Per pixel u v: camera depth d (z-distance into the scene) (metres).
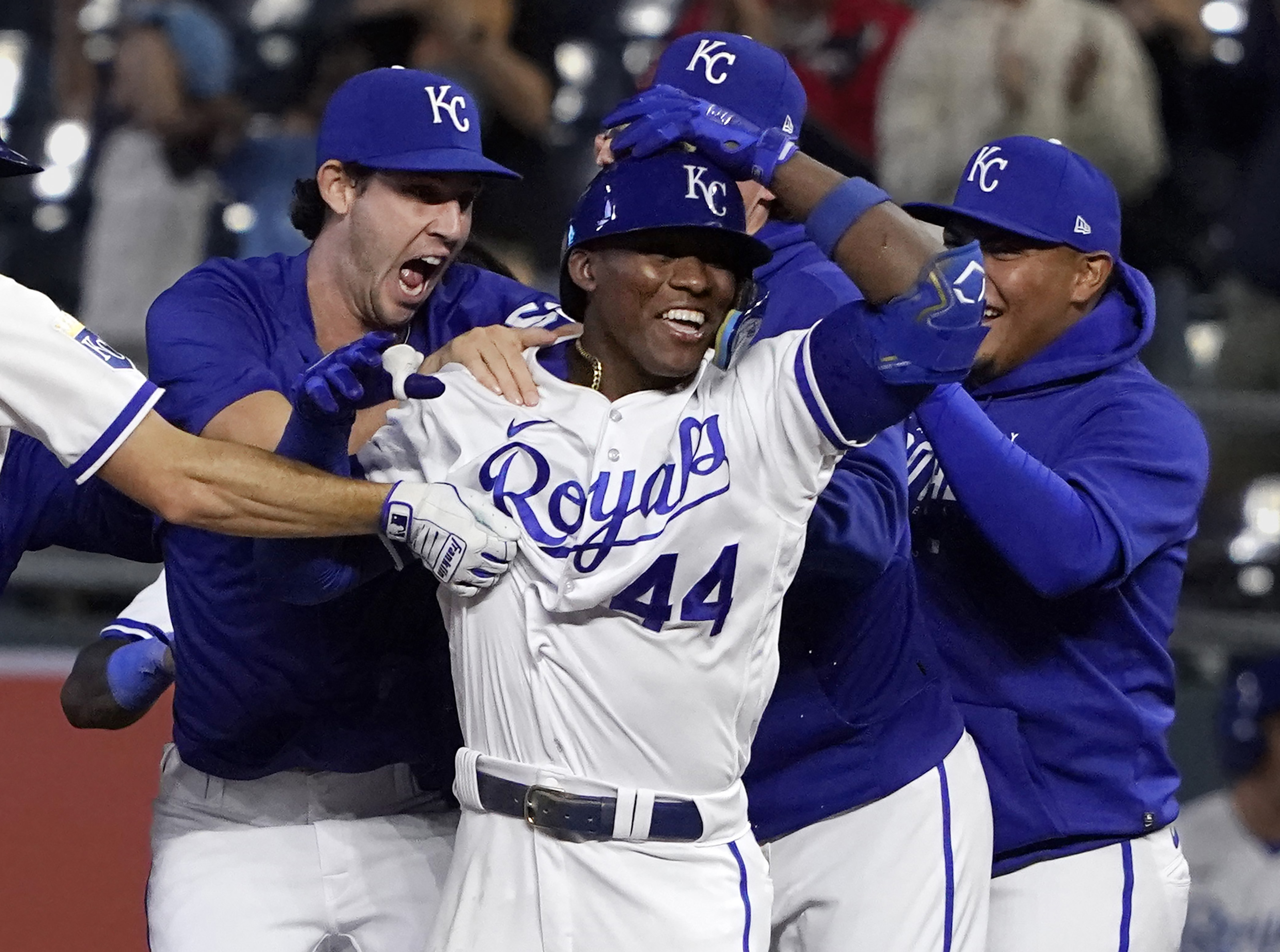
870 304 9.10
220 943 11.52
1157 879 11.98
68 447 9.90
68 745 17.44
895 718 11.32
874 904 11.23
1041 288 11.98
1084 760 11.83
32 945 16.98
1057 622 11.78
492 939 9.70
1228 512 18.98
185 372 10.80
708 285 9.26
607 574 9.21
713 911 9.60
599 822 9.46
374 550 10.09
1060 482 11.12
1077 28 19.69
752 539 9.31
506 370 9.73
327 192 11.45
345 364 9.25
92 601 19.64
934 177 20.12
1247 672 16.11
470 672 9.75
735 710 9.58
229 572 11.02
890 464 10.56
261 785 11.74
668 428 9.43
